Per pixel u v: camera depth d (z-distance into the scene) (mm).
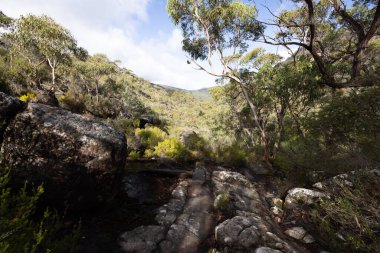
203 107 121312
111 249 3377
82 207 3881
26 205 2367
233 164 8906
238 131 26359
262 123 13078
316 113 7070
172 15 12156
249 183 6684
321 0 11859
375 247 2957
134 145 9359
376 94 5098
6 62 21203
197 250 3709
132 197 5035
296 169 6895
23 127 3605
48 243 2455
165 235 3900
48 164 3562
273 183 7270
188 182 6266
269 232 4047
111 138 4246
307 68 9156
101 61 45719
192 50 14141
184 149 9148
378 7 6188
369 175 3930
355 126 5438
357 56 6773
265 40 7848
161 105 131500
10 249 1947
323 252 3713
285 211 5160
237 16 11516
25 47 22578
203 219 4582
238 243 3670
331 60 9953
